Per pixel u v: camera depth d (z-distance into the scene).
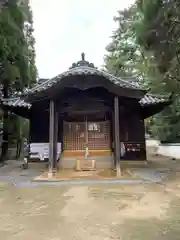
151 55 9.30
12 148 15.85
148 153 20.86
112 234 3.27
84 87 7.97
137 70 20.03
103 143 10.34
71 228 3.52
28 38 15.79
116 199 5.14
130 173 8.48
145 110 11.47
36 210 4.45
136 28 8.71
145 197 5.29
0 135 14.97
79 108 9.28
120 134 10.84
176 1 7.39
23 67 13.45
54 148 9.18
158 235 3.22
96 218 3.95
